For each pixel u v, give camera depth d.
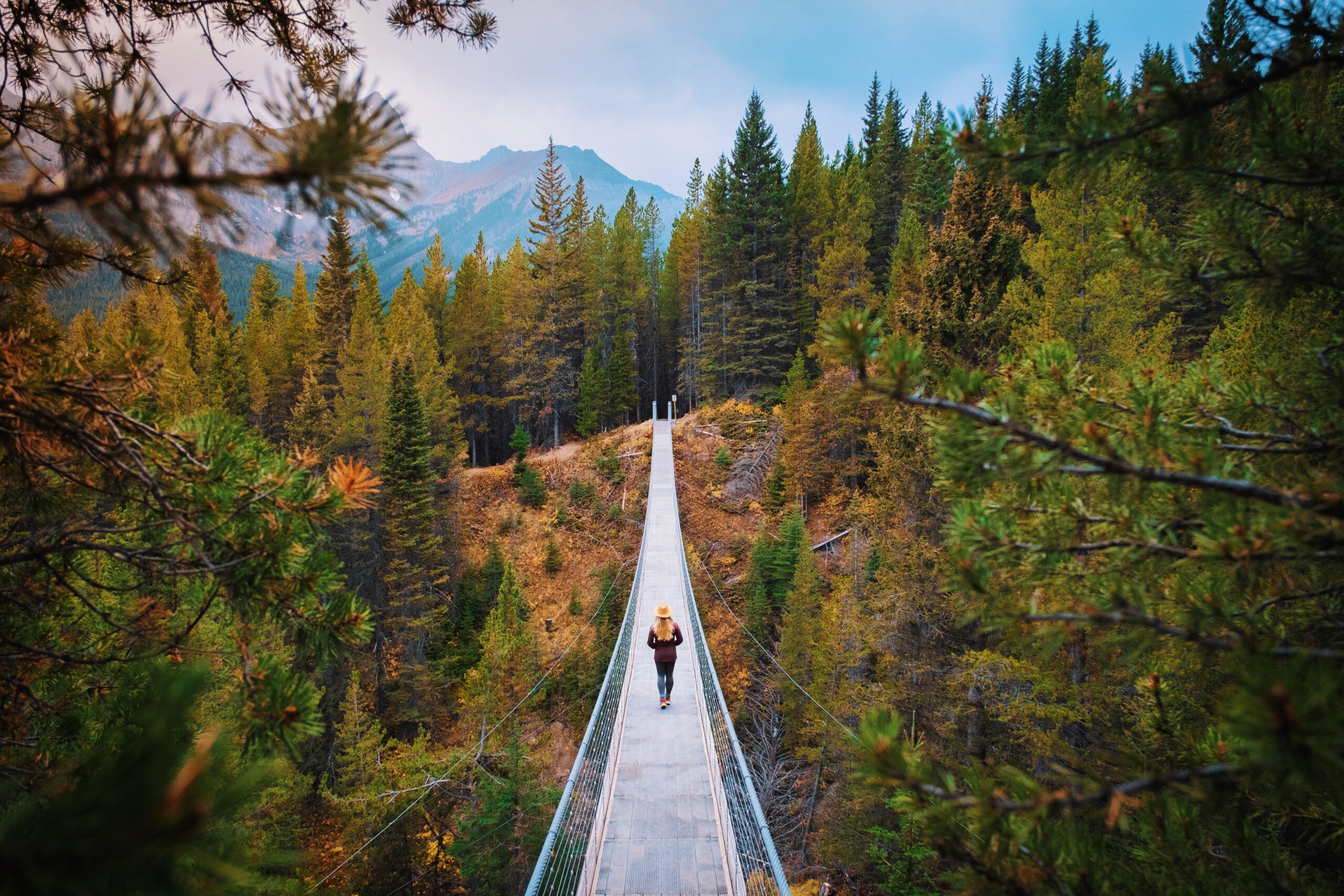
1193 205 2.33
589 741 6.38
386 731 17.70
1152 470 1.86
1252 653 1.61
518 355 37.09
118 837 0.68
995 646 8.35
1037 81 41.00
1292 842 3.17
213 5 2.27
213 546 2.19
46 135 1.53
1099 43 39.25
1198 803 2.09
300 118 1.05
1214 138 2.01
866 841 10.02
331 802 13.11
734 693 16.92
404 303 34.91
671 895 5.12
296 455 2.39
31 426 2.09
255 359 29.12
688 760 6.99
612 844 5.70
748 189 34.69
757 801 5.24
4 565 2.24
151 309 14.24
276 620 2.26
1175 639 1.93
